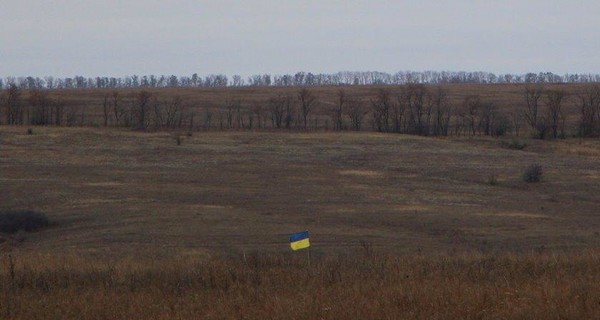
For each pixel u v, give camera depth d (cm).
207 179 8156
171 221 5422
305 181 8075
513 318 1569
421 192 7412
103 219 5653
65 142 10988
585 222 5653
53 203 6556
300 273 2142
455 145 11300
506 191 7600
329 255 3031
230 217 5638
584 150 10938
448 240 4606
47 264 2417
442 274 2097
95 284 2055
